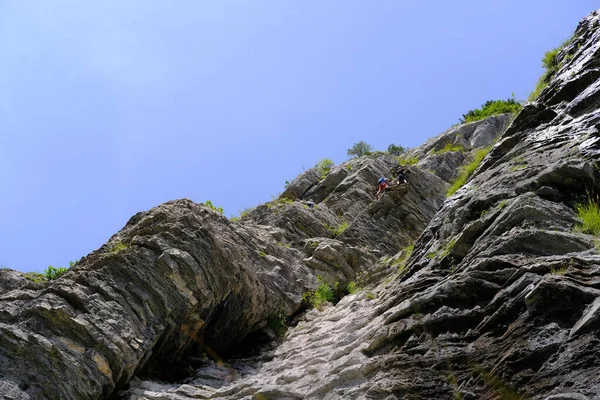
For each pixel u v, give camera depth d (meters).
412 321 10.12
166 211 15.31
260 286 15.84
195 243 14.26
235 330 15.23
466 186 13.98
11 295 12.42
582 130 12.38
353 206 25.83
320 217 24.17
